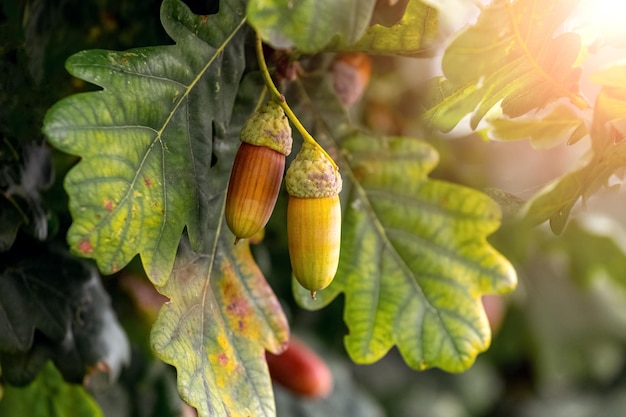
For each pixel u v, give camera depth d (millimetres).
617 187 330
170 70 301
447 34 284
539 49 298
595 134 301
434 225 372
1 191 342
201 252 323
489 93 307
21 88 345
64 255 375
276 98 305
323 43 262
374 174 371
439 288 370
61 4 371
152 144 295
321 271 301
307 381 465
